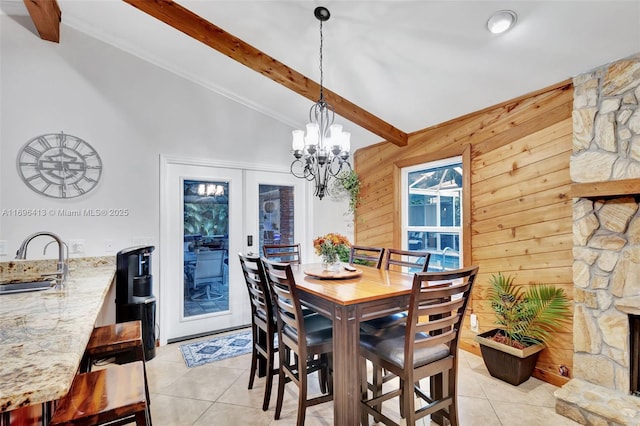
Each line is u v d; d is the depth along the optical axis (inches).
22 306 63.5
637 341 83.4
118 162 124.8
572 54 85.2
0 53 108.0
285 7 90.9
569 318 95.2
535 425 79.6
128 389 48.6
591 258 89.3
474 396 92.2
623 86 83.4
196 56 127.6
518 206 108.1
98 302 67.1
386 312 73.3
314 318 92.7
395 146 155.9
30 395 31.1
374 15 87.3
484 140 118.5
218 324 147.8
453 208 134.3
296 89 120.8
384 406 90.0
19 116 109.7
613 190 81.6
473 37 86.1
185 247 140.4
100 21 115.6
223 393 95.3
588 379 89.6
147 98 130.9
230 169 151.3
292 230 168.9
